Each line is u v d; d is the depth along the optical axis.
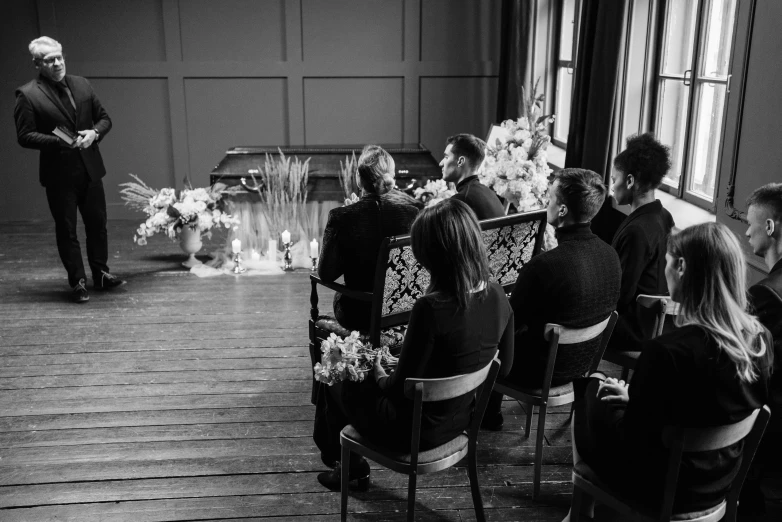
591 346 2.60
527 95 6.05
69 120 4.50
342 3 6.76
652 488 1.86
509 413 3.29
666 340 1.72
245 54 6.83
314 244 5.20
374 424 2.23
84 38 6.68
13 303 4.65
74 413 3.27
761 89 2.88
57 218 4.59
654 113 4.33
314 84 6.94
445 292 2.00
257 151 5.60
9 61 6.61
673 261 1.78
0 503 2.61
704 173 3.84
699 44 3.78
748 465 1.90
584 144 4.59
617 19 4.12
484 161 3.80
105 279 4.91
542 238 2.97
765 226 2.21
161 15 6.68
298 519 2.52
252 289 4.94
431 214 1.97
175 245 6.02
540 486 2.71
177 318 4.41
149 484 2.73
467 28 6.88
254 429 3.14
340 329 3.01
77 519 2.52
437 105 7.05
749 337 1.72
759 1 2.87
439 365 2.03
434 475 2.79
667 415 1.73
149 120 6.91
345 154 5.58
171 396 3.44
